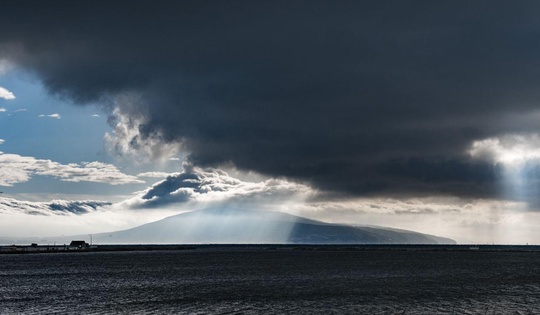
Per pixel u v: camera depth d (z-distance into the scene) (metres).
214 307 82.50
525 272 156.38
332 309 80.19
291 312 77.62
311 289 106.62
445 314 75.88
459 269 170.12
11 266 199.38
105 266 195.88
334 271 159.88
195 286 114.44
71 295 99.38
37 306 85.31
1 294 102.25
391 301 88.38
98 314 77.12
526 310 79.06
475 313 76.56
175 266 192.88
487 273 152.12
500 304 85.00
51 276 146.88
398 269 169.75
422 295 96.19
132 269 176.25
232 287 111.62
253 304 85.31
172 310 79.94
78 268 183.88
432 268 175.00
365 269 169.38
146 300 91.06
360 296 94.75
